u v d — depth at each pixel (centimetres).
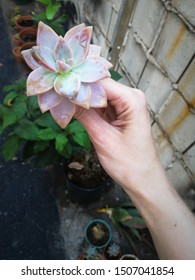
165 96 40
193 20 32
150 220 24
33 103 40
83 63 20
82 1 61
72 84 19
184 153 39
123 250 46
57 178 52
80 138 37
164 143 43
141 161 24
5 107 41
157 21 38
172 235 23
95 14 56
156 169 24
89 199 48
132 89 25
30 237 46
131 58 47
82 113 23
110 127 24
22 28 72
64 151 40
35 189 51
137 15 43
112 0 48
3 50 70
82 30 19
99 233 44
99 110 28
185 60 34
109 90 24
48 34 20
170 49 37
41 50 20
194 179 39
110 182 53
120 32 48
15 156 54
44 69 20
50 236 47
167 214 23
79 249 46
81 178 45
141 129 24
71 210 50
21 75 67
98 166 46
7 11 80
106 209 48
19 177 52
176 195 25
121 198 52
